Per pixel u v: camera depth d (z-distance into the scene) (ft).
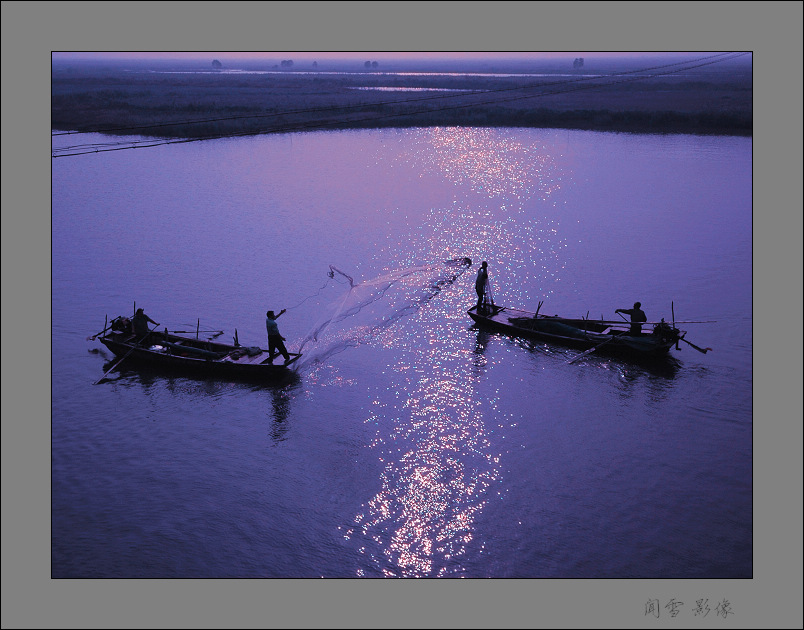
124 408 67.31
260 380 72.79
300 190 153.07
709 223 124.67
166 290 95.66
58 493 55.06
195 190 153.28
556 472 57.31
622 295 92.73
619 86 384.68
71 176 167.53
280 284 97.91
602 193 147.33
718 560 47.75
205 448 61.16
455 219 129.29
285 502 54.24
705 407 66.54
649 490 55.01
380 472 57.77
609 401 67.92
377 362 76.38
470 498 54.54
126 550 49.14
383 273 102.22
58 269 104.06
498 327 83.56
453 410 66.69
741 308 88.22
